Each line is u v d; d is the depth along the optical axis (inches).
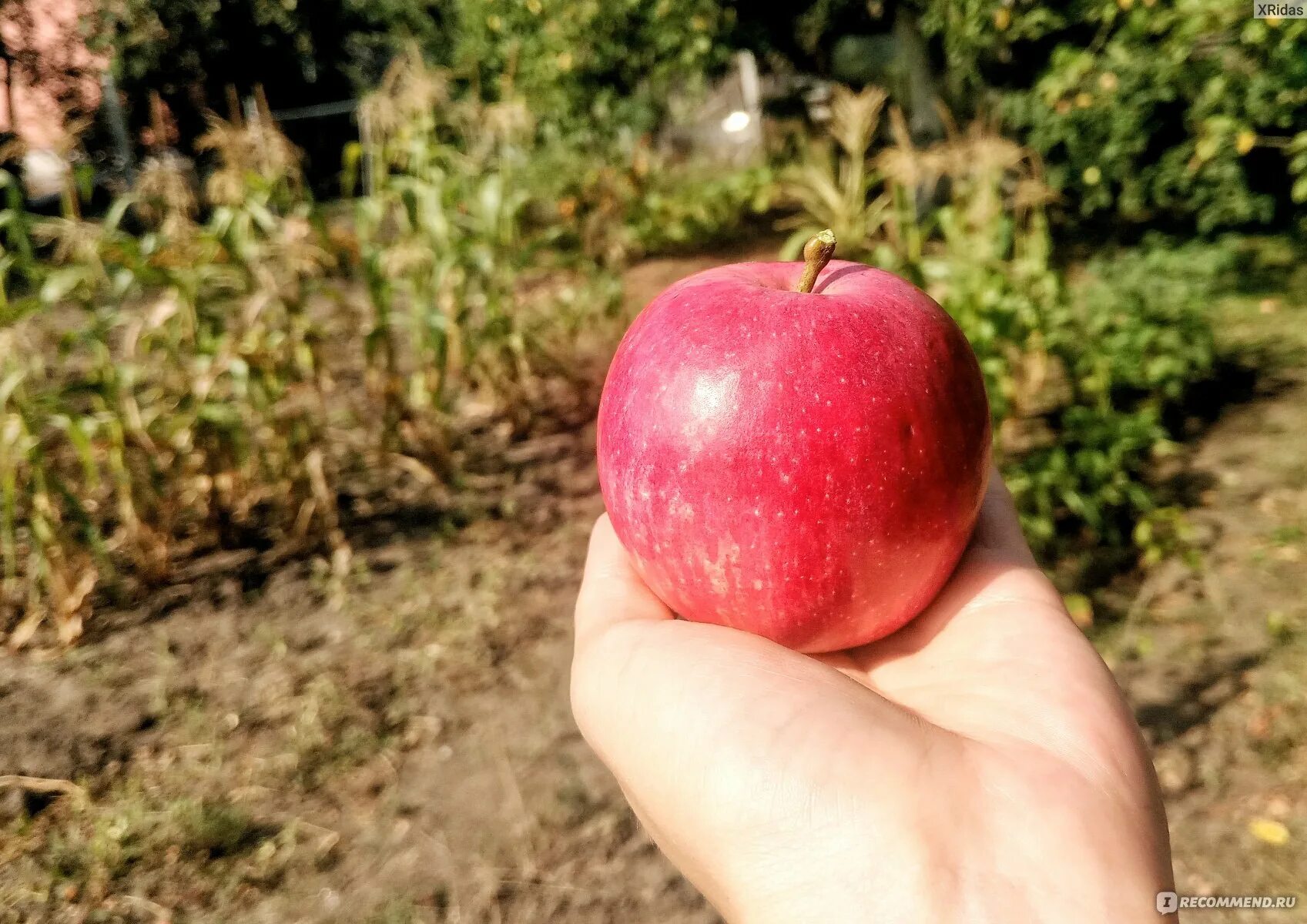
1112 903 5.3
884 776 5.8
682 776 6.3
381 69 85.4
